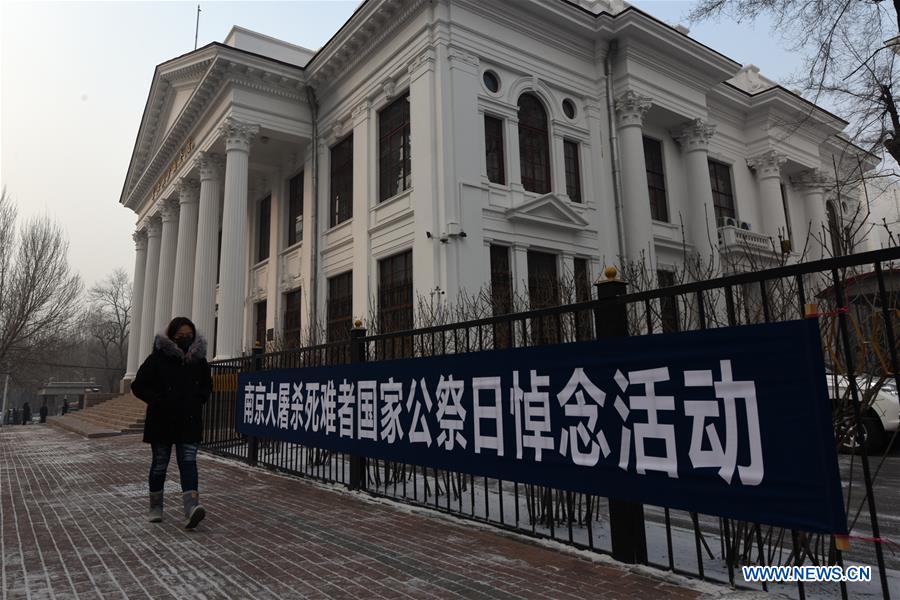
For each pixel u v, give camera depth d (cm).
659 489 318
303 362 741
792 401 265
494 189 1354
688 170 1802
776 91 2025
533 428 399
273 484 688
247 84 1730
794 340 267
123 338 5944
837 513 246
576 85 1576
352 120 1650
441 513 503
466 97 1334
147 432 496
